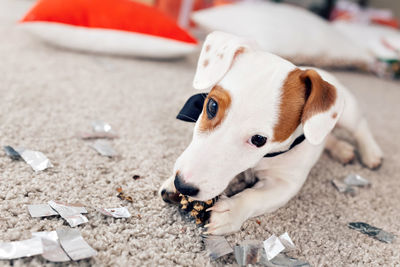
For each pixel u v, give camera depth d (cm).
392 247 47
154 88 81
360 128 66
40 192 45
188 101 48
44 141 54
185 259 40
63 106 65
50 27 89
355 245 46
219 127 40
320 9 186
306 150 49
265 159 49
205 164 39
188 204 44
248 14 116
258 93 40
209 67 43
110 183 49
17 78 72
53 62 85
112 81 80
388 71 134
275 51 106
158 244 41
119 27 92
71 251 37
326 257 44
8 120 58
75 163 51
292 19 118
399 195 58
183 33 97
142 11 95
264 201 46
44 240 38
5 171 47
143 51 96
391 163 68
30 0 157
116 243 40
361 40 142
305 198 53
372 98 105
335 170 62
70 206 43
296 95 41
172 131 63
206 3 155
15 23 114
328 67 124
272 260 41
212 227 43
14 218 40
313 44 114
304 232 47
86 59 91
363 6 198
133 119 65
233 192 50
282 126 41
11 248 36
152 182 50
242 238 44
